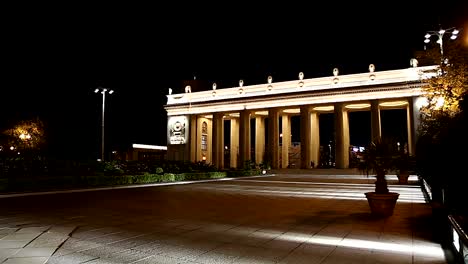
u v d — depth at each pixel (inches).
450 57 835.4
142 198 820.6
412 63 2427.4
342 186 1228.5
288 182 1488.7
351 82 2605.8
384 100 2498.8
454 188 468.8
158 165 1680.6
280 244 367.9
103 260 308.5
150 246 356.5
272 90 2913.4
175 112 3348.9
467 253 243.0
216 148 3112.7
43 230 430.9
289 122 3196.4
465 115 482.0
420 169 712.4
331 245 364.8
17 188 988.6
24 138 2215.8
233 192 990.4
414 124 2324.1
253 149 4042.8
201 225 468.4
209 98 3201.3
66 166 1269.7
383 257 322.7
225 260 309.6
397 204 702.5
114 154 3422.7
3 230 430.3
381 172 560.4
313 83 2751.0
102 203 716.0
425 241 382.9
